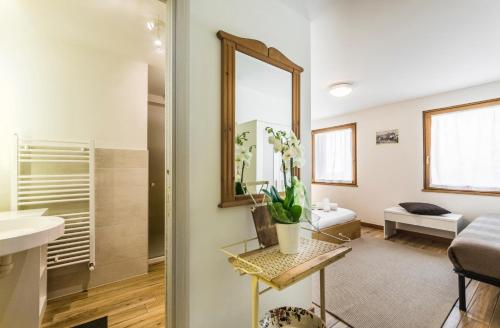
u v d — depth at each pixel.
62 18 1.79
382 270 2.52
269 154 1.50
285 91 1.62
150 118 3.49
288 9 1.67
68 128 2.10
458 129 3.36
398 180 4.02
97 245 2.17
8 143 1.87
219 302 1.25
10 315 1.35
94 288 2.12
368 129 4.45
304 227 1.64
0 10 1.69
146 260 2.44
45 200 1.93
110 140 2.29
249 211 1.39
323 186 5.24
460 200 3.33
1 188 1.84
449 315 1.74
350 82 3.09
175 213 1.13
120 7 1.68
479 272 1.71
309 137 1.82
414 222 3.35
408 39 2.06
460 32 1.94
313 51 2.28
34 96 1.97
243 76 1.38
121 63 2.37
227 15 1.32
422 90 3.40
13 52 1.91
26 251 1.41
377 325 1.64
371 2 1.61
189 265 1.14
